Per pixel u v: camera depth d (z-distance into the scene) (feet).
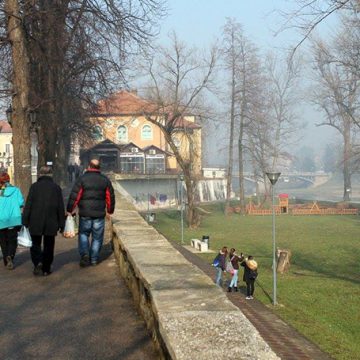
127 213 46.68
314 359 41.32
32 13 66.80
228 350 11.16
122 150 250.78
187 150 269.23
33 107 67.56
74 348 18.60
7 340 19.57
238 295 70.13
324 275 86.07
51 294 26.53
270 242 133.90
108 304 24.40
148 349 18.19
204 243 112.68
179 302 15.08
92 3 72.13
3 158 193.98
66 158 139.13
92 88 88.63
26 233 33.65
